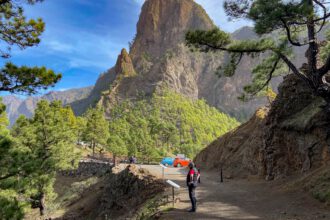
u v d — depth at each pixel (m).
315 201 12.03
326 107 14.98
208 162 37.22
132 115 152.12
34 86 8.66
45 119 28.14
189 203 13.62
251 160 24.39
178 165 38.16
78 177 50.47
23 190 12.12
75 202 31.86
